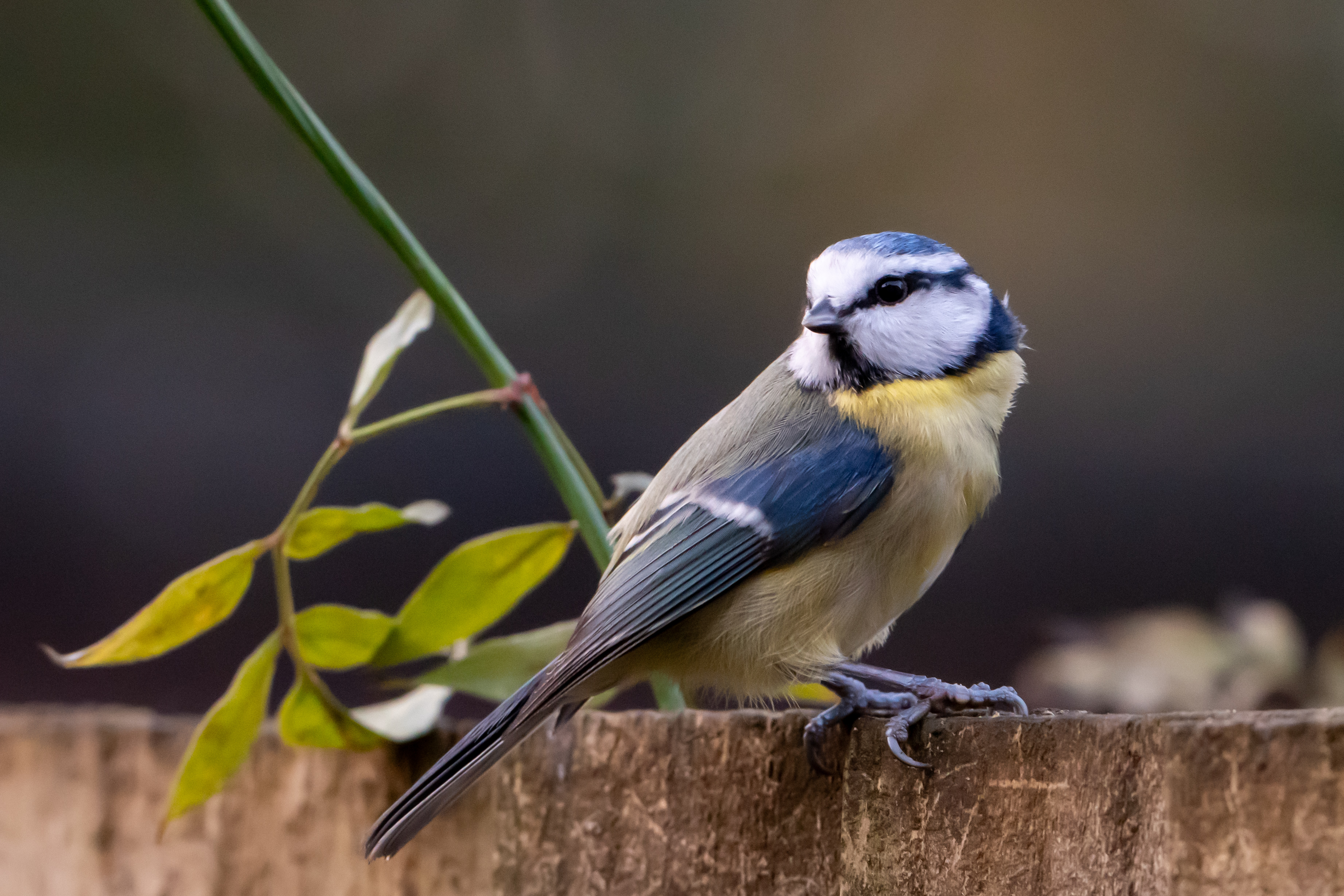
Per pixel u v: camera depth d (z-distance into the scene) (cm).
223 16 481
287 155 1137
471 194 1194
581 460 525
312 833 546
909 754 390
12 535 1003
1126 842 334
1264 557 1015
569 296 1159
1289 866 298
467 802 507
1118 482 1051
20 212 1095
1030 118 1204
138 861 571
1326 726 298
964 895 372
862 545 503
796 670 497
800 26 1231
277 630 484
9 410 1047
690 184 1202
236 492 1032
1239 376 1087
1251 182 1170
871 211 1205
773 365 580
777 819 427
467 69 1212
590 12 1225
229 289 1096
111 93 1122
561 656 475
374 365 485
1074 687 593
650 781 452
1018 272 1173
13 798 590
